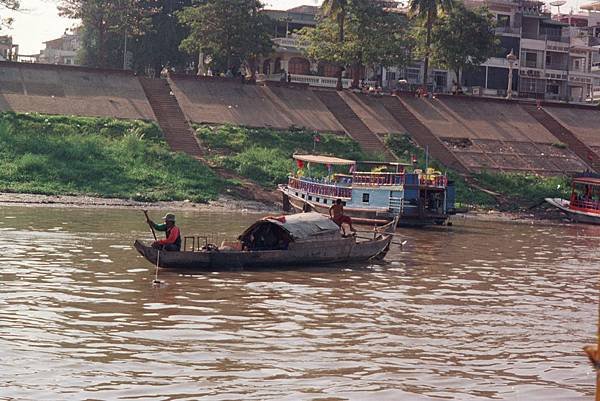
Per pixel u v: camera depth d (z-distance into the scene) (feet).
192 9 415.85
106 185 288.71
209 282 143.74
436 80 521.24
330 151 355.36
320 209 271.49
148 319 112.98
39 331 103.24
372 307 128.26
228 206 286.25
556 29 557.33
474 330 115.44
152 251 150.61
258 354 97.71
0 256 157.69
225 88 395.14
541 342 110.01
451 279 159.74
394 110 407.85
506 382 90.99
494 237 243.81
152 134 341.62
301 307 125.80
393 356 99.86
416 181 264.52
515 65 527.40
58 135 326.03
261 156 335.67
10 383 82.69
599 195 306.76
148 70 495.00
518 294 145.79
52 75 374.63
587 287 156.87
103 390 82.07
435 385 88.89
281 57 486.38
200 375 88.48
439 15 431.84
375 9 424.05
